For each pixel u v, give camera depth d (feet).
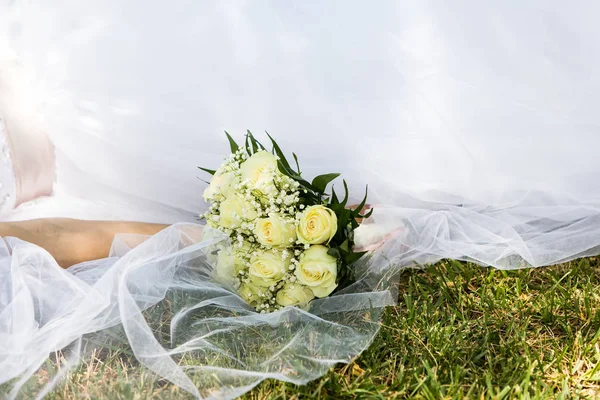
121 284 3.82
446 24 4.66
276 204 4.13
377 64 4.72
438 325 4.04
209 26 4.77
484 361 3.88
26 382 3.65
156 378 3.71
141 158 5.05
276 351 3.81
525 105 4.71
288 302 4.05
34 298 3.97
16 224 4.62
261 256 4.03
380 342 3.99
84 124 4.99
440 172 4.80
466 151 4.76
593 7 4.63
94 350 3.89
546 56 4.68
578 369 3.78
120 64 4.87
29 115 4.89
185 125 4.94
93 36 4.83
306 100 4.80
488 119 4.73
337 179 4.88
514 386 3.61
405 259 4.61
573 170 4.76
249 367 3.72
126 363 3.87
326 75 4.76
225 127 4.91
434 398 3.59
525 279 4.53
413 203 4.89
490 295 4.38
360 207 4.14
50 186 5.09
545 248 4.60
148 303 3.99
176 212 5.19
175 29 4.80
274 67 4.78
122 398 3.61
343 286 4.19
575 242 4.59
